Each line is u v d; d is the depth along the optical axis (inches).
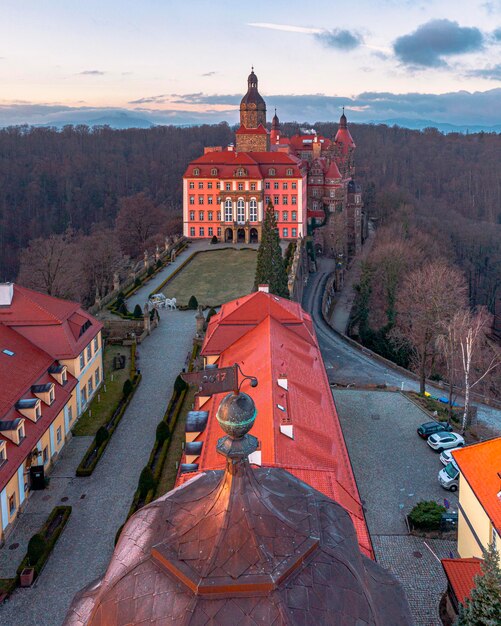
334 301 5634.8
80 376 2507.4
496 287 6668.3
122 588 385.1
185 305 4101.9
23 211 7815.0
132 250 6815.9
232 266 5118.1
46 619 1441.9
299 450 1413.6
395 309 4729.3
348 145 7696.9
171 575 377.1
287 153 6392.7
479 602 1111.0
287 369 1898.4
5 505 1733.5
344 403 2822.3
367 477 2150.6
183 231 6240.2
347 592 378.3
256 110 6392.7
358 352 3900.1
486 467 1552.7
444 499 2004.2
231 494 401.4
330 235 6584.6
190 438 1753.2
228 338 2452.0
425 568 1657.2
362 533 1222.9
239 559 369.7
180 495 452.8
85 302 5211.6
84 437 2352.4
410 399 2876.5
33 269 4576.8
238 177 5836.6
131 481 2037.4
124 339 3385.8
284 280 3725.4
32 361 2253.9
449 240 7130.9
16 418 1923.0
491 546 1124.5
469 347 2763.3
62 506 1862.7
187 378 428.5
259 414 1541.6
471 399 3221.0
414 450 2356.1
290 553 377.7
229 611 348.2
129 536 433.7
